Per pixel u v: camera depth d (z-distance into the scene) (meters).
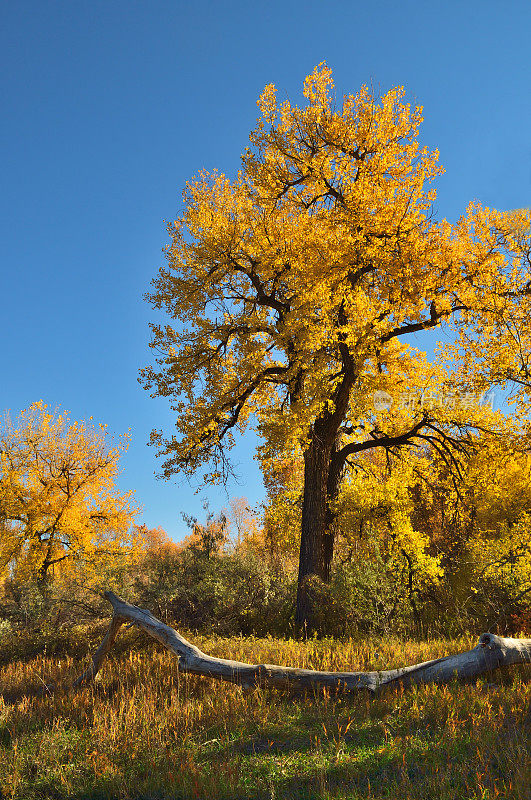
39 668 9.06
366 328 13.37
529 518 14.19
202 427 14.61
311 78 13.92
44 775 4.80
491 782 3.69
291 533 19.14
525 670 6.70
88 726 6.04
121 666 8.62
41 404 22.34
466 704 5.43
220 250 14.20
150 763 4.80
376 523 15.22
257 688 6.53
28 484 21.64
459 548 16.83
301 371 13.17
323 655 8.56
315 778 4.13
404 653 8.33
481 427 15.34
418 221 13.19
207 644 10.01
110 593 8.48
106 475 22.86
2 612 12.53
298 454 15.79
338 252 12.76
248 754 4.86
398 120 13.51
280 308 14.83
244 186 15.15
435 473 17.48
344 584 12.09
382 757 4.40
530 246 13.22
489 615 12.32
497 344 13.43
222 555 15.50
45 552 20.59
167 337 15.00
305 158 14.13
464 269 13.51
